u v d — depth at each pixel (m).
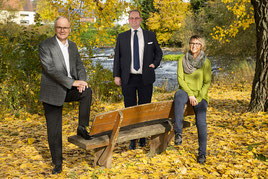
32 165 3.80
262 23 5.64
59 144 3.38
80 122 3.31
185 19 32.00
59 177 3.27
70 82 3.12
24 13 62.91
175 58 29.14
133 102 4.32
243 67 12.84
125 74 4.22
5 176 3.38
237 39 16.28
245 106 7.22
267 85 5.75
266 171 3.22
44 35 8.21
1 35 8.38
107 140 3.24
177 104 3.45
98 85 8.62
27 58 7.68
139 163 3.59
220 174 3.24
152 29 38.28
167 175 3.18
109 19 9.05
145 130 3.56
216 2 18.80
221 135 4.74
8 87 7.26
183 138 4.77
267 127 4.90
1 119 6.65
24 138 5.21
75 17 8.91
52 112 3.30
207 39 18.52
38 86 7.60
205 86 3.53
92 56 8.73
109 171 3.31
